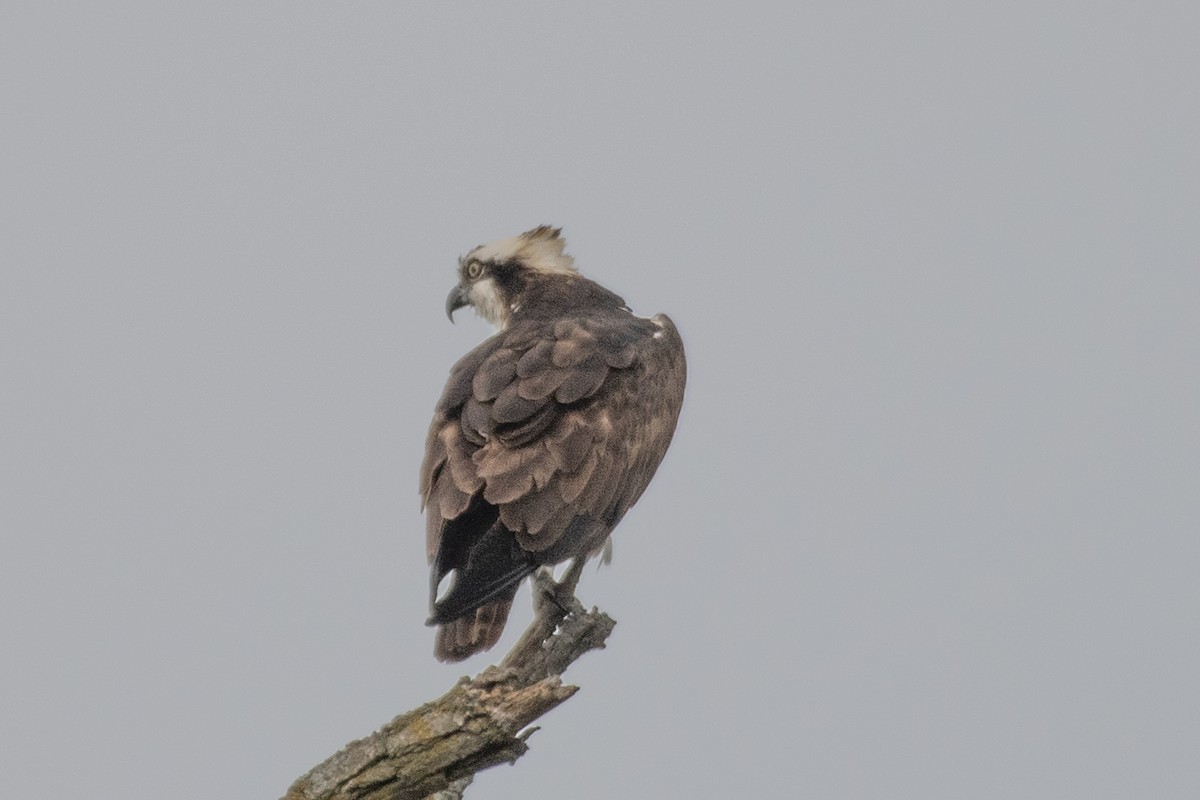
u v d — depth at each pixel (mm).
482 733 8602
